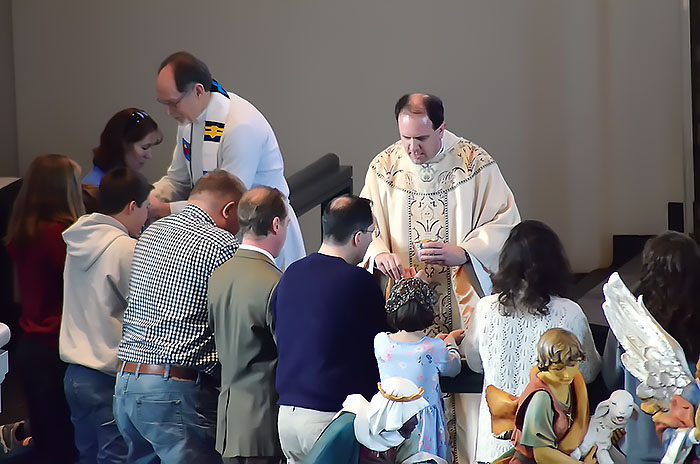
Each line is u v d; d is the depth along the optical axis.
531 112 24.48
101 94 24.91
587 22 24.05
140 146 14.87
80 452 11.59
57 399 12.56
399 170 12.84
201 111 13.48
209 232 10.54
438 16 24.31
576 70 24.25
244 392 10.05
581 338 9.38
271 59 24.77
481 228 12.38
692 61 21.44
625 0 23.89
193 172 13.86
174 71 13.17
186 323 10.38
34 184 12.73
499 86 24.44
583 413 8.13
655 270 8.39
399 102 12.14
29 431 12.52
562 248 9.52
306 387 9.57
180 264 10.38
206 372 10.48
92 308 11.52
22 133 25.06
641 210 24.52
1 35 24.38
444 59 24.47
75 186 12.89
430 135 12.02
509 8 24.17
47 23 24.75
